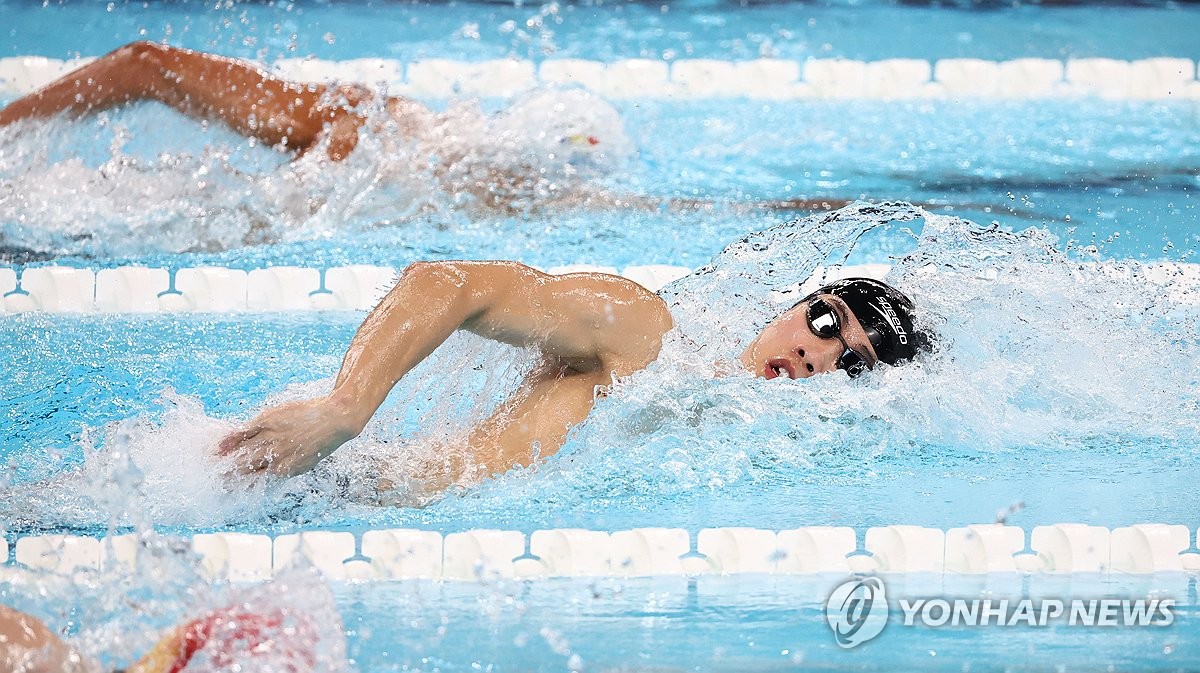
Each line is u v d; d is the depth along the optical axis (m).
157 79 14.50
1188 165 17.67
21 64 19.47
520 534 8.62
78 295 13.16
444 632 7.60
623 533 8.65
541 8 24.52
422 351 8.31
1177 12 24.53
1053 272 12.09
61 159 14.79
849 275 13.97
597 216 15.33
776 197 16.20
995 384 10.68
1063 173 17.34
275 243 14.31
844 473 9.78
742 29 23.50
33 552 8.18
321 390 10.18
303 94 15.19
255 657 5.75
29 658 5.82
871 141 18.81
